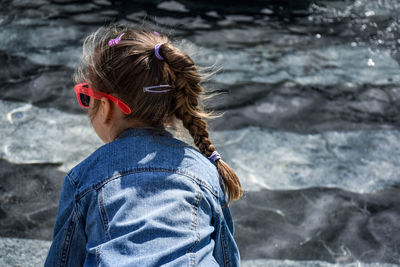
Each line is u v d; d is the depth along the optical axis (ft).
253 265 6.95
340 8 17.07
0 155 8.98
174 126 4.06
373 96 11.94
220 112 10.83
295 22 15.84
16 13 14.53
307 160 9.50
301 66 13.17
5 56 12.34
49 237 7.32
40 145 9.38
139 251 3.13
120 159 3.58
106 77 3.74
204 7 16.06
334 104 11.53
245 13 16.03
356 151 9.86
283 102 11.44
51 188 8.33
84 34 13.66
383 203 8.37
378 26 15.89
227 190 3.94
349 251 7.30
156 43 3.86
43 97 10.90
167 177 3.50
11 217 7.63
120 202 3.37
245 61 13.14
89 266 3.35
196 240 3.31
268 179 8.88
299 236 7.57
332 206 8.27
